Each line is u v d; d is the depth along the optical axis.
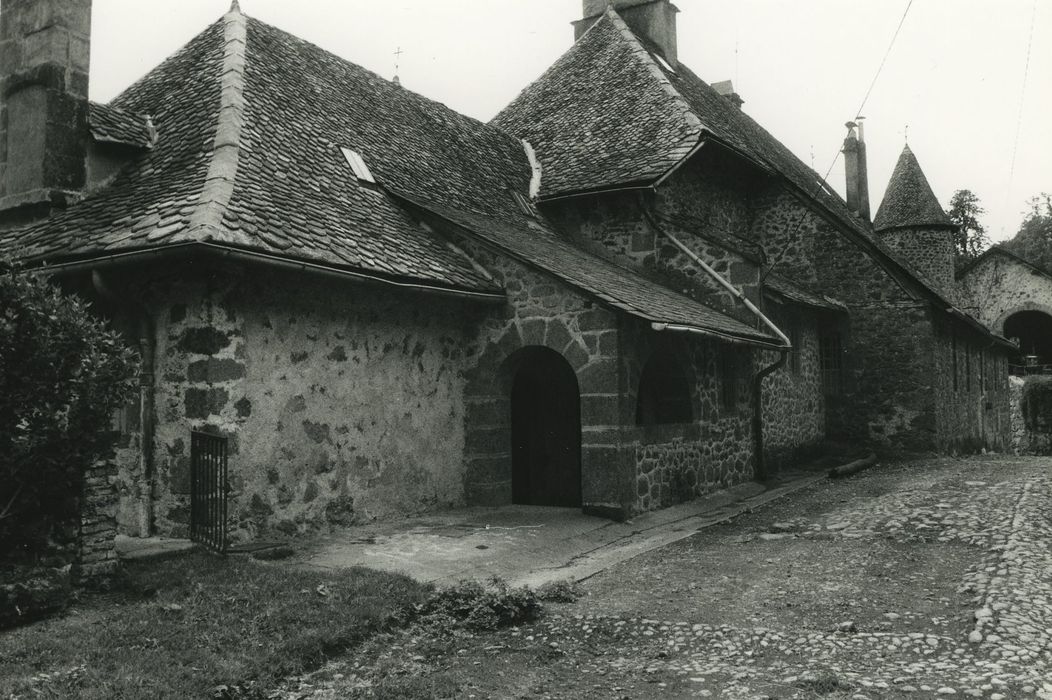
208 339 7.62
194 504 7.41
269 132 10.07
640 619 6.08
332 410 8.87
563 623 6.04
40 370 5.48
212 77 10.67
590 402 10.20
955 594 6.55
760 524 10.20
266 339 8.13
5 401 5.34
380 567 7.26
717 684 4.80
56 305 5.68
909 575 7.20
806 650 5.32
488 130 16.06
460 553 8.02
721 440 13.17
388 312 9.71
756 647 5.43
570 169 15.02
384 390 9.60
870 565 7.62
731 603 6.50
